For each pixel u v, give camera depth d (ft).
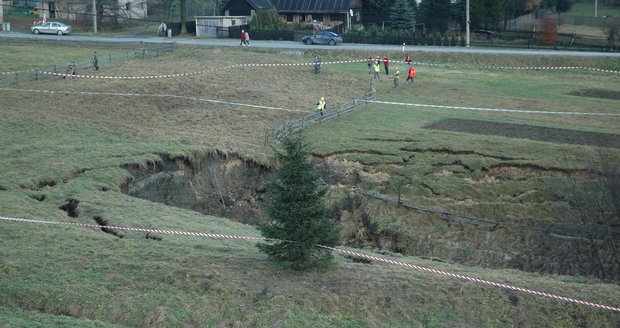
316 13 304.30
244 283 76.02
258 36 270.46
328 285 76.59
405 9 290.56
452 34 262.47
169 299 73.15
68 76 194.29
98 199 108.47
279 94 182.91
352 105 167.84
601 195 112.88
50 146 132.46
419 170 129.90
